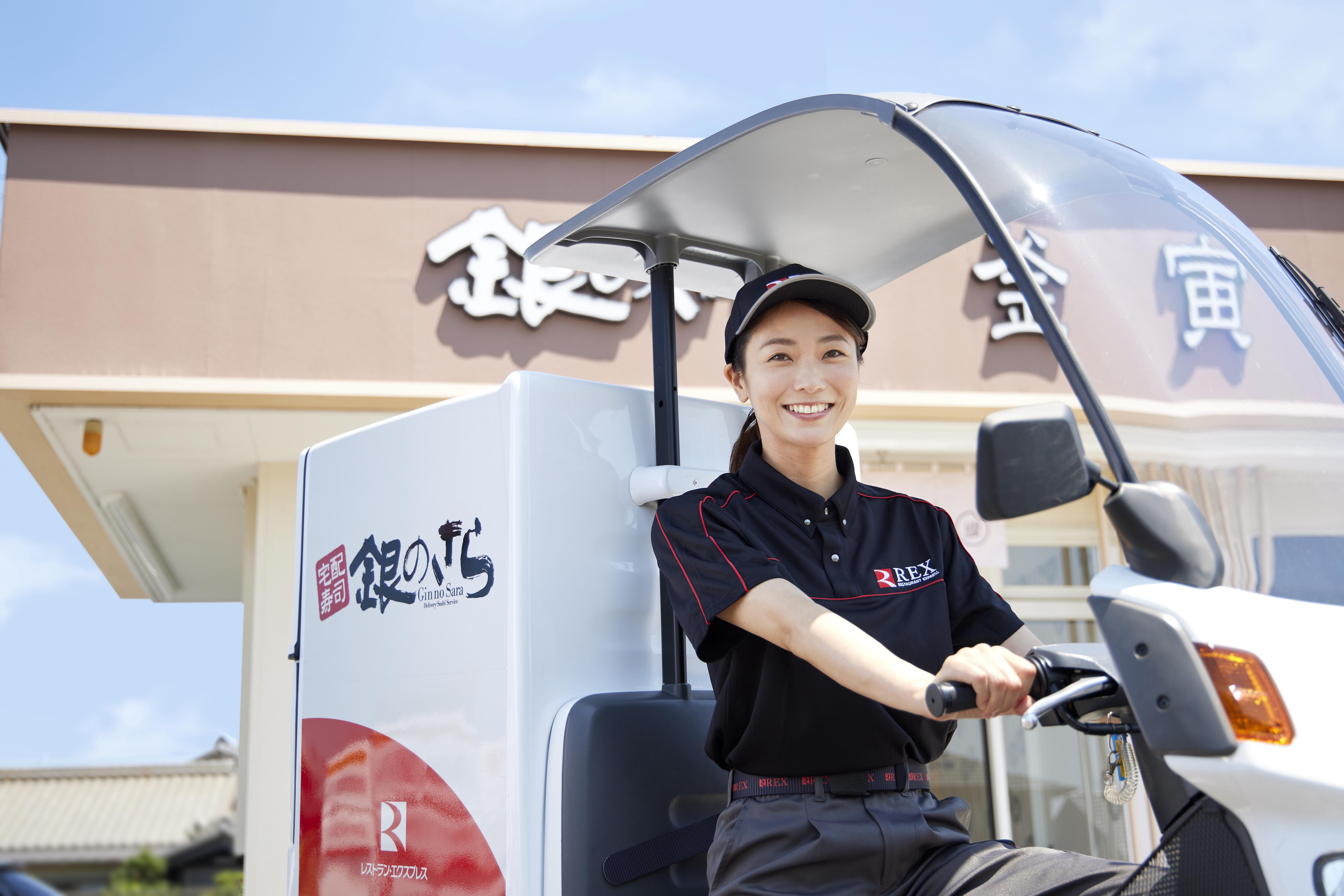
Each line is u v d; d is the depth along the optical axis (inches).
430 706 78.9
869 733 63.6
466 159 200.8
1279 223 218.4
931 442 218.4
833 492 71.6
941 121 58.1
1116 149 62.4
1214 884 44.9
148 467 221.8
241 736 214.4
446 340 195.2
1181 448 49.8
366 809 83.1
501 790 72.4
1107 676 46.4
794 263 89.2
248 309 190.4
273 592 214.2
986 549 223.6
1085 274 54.7
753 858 62.9
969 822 69.0
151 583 329.1
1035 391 210.5
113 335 185.8
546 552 75.0
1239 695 41.9
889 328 209.3
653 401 84.4
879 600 66.7
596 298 199.8
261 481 218.1
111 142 191.6
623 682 78.2
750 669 65.3
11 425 197.2
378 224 196.7
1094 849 212.2
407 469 84.0
